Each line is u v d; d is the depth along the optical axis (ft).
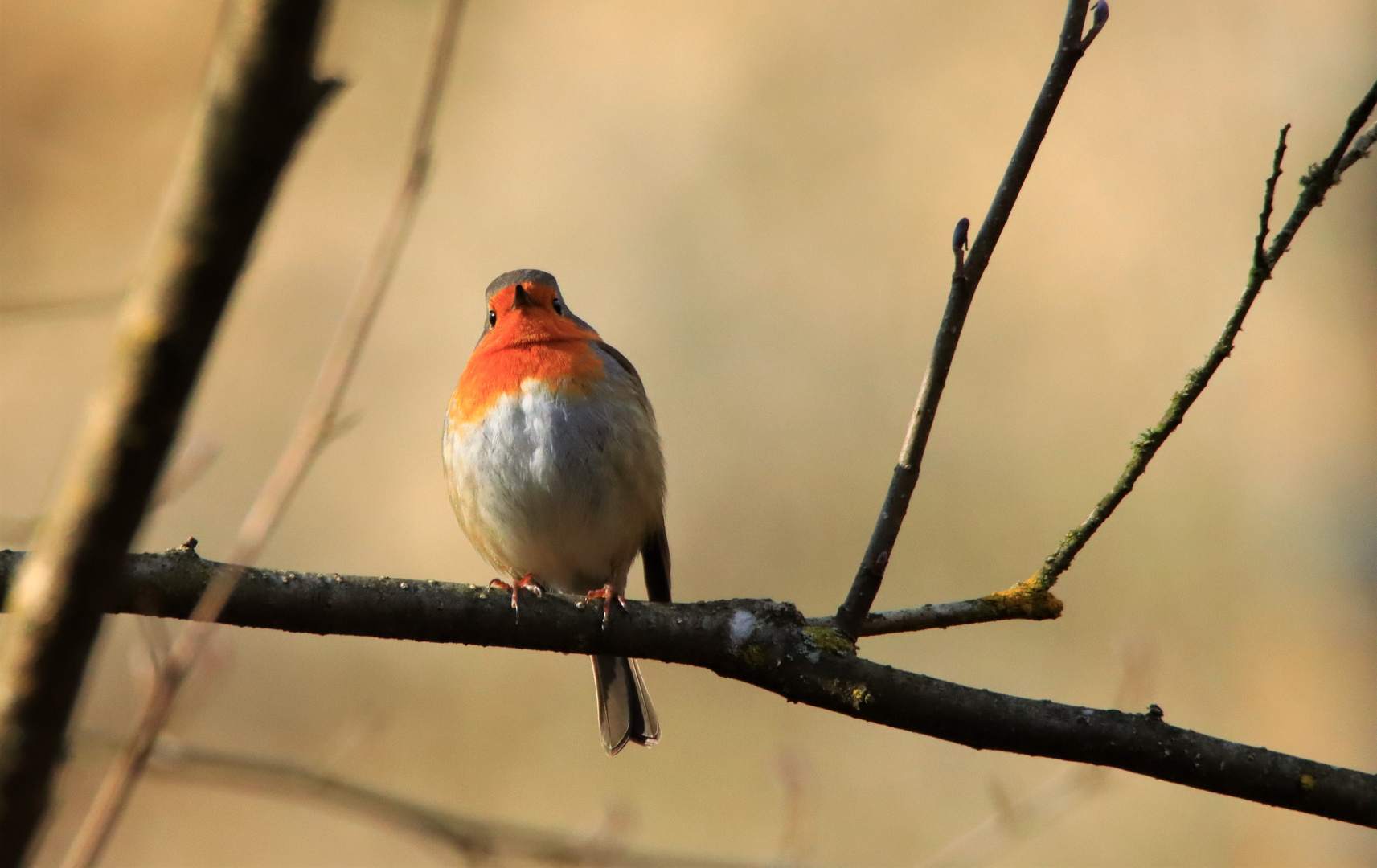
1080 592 46.44
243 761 20.98
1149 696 30.32
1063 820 42.34
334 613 17.13
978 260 16.84
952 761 44.37
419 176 11.08
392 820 21.56
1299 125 46.42
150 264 6.84
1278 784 16.31
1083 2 16.40
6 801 7.50
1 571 16.08
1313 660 42.47
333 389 11.04
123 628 45.24
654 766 45.75
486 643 17.70
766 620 17.46
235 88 6.45
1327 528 43.09
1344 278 44.19
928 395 17.15
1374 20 45.16
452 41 11.06
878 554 17.31
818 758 45.11
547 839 25.38
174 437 7.14
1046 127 16.61
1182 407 16.97
